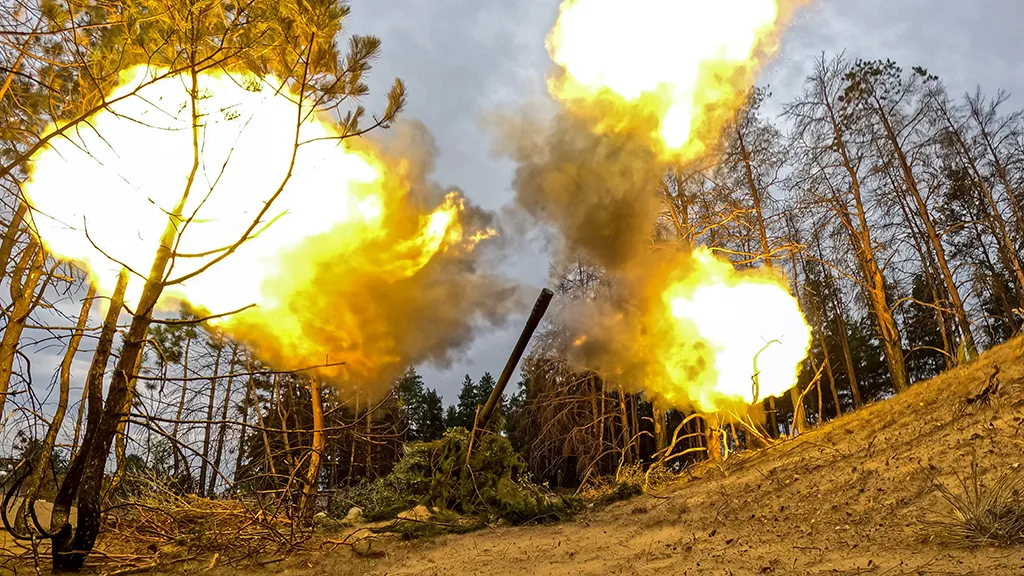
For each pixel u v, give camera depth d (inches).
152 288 221.5
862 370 1289.4
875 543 167.9
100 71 215.8
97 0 202.4
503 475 334.0
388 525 303.9
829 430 355.3
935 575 132.6
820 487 240.4
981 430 227.9
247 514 273.7
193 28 204.5
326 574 223.6
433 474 363.9
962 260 920.3
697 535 219.5
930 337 1193.4
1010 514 153.3
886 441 269.1
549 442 960.3
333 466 470.0
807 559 166.2
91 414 220.5
